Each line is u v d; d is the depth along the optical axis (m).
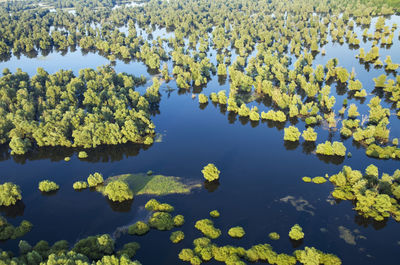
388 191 120.38
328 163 148.88
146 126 184.50
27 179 149.88
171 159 158.75
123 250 103.12
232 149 165.25
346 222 113.75
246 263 99.00
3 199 127.44
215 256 100.12
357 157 151.12
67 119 179.88
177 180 141.12
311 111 188.88
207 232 110.06
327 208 120.56
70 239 112.56
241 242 107.50
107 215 122.88
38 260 94.88
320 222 114.38
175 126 192.25
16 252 107.19
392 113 188.00
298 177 140.12
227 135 179.12
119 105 192.50
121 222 118.94
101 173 150.50
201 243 104.62
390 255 100.50
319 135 171.62
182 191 133.88
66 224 119.88
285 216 118.25
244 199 128.25
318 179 135.38
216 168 137.88
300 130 177.88
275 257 98.38
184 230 113.31
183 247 106.38
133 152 167.25
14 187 130.12
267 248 101.31
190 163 154.50
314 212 119.12
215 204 126.06
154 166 153.25
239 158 157.12
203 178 142.12
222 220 117.75
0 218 115.75
